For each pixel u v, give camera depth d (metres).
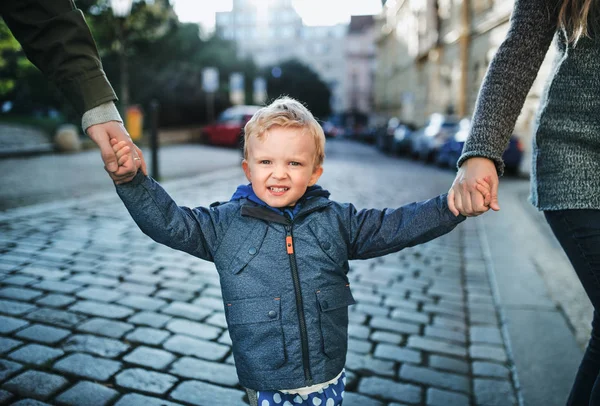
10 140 14.82
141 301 3.29
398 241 1.51
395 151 20.83
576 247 1.50
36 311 3.02
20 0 1.30
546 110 1.53
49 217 5.49
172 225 1.44
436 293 3.87
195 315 3.12
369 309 3.46
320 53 83.50
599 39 1.40
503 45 1.50
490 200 1.34
